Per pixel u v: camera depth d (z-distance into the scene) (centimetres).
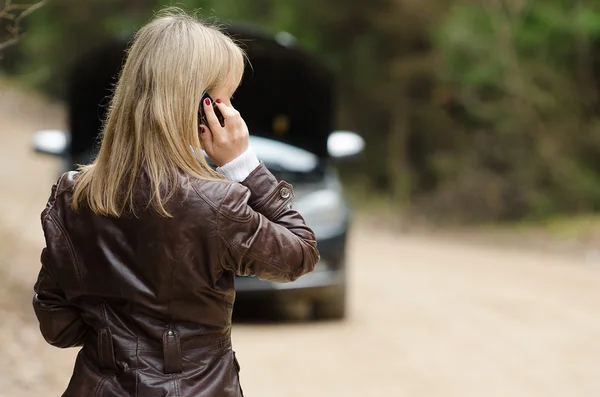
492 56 4144
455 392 1124
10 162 4678
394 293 1972
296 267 438
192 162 429
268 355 1305
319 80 1775
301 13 5559
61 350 1189
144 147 425
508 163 4391
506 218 4281
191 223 416
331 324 1557
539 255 2958
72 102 1694
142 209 418
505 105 4231
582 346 1420
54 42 5012
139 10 6169
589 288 2094
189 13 505
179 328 421
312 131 1759
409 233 4097
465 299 1894
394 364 1272
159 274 416
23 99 5600
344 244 1511
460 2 4403
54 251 435
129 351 419
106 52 1658
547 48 4219
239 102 1844
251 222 425
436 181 5431
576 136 4216
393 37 5553
